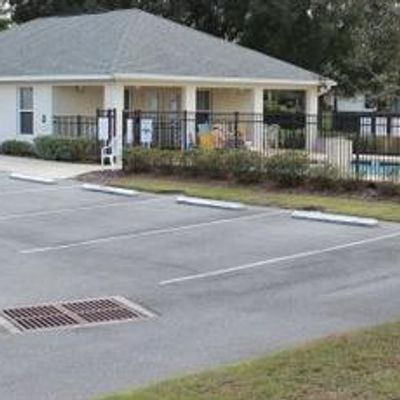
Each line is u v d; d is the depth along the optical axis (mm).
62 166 33688
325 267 14977
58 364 9578
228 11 62312
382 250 16391
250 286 13633
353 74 55594
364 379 8039
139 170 29438
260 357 9242
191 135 36406
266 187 25297
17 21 66438
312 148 35125
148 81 38031
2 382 8906
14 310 12297
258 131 40562
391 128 37594
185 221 20500
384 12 37125
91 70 37781
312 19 58656
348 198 23172
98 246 17484
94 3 62312
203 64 40688
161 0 64312
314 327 11016
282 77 43281
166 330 11062
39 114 40750
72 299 12953
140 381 8883
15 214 22094
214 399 7539
